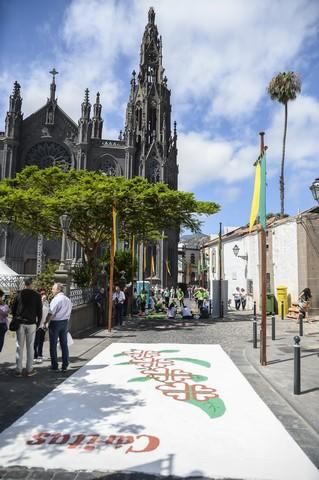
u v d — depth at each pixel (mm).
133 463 4547
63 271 14695
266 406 6637
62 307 9156
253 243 30891
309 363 9844
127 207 19859
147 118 66062
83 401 6805
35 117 60562
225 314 25672
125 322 20797
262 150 10359
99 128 63469
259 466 4520
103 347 12461
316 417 5961
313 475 4328
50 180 23828
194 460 4645
